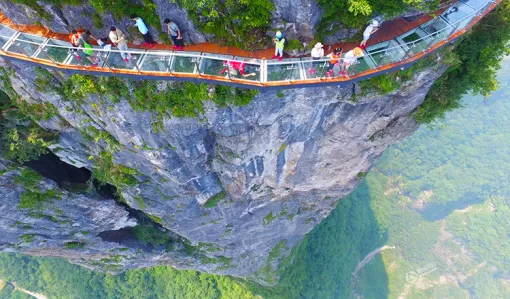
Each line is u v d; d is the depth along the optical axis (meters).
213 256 39.81
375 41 16.42
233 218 31.55
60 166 25.80
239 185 25.53
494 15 18.36
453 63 18.16
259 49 16.14
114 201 27.94
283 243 42.09
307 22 14.56
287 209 33.97
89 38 16.22
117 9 14.72
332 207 37.78
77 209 25.91
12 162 21.55
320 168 25.72
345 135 21.70
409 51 16.03
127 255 33.53
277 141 21.36
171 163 21.22
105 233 31.31
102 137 20.16
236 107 17.00
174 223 30.25
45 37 16.20
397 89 18.02
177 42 15.77
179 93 16.50
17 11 15.60
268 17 14.56
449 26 16.33
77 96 17.41
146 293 52.19
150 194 25.62
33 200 22.97
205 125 18.31
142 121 17.97
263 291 51.22
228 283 50.91
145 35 15.56
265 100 17.02
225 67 15.27
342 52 16.25
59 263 51.50
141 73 15.36
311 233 52.34
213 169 23.86
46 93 17.56
